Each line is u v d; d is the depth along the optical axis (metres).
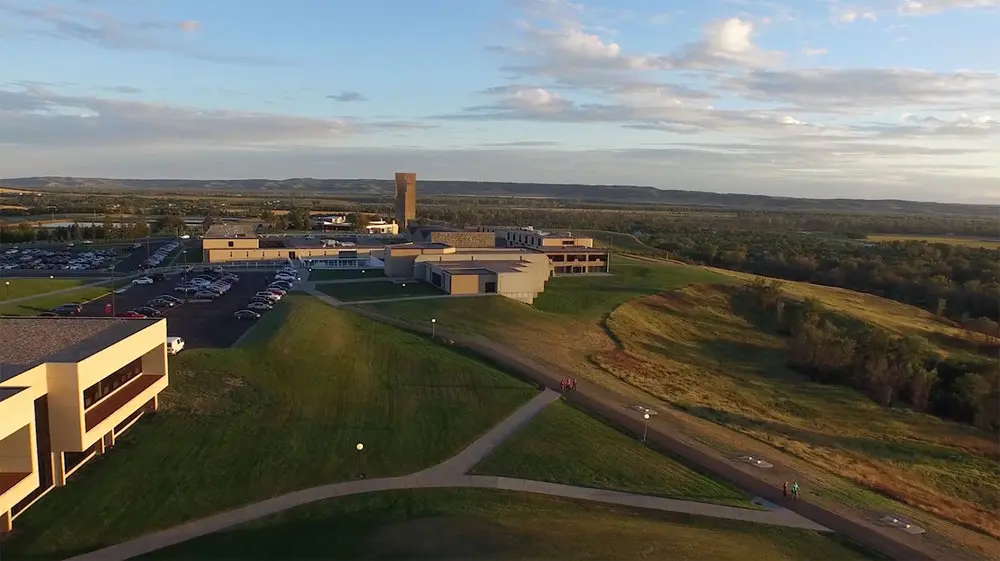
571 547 30.67
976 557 35.19
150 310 78.50
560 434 47.75
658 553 30.69
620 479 41.56
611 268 133.75
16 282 94.00
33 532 33.84
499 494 38.91
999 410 70.81
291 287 98.62
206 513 36.31
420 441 46.12
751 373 81.38
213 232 164.00
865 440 58.69
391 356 63.28
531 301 99.06
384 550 31.12
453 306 88.12
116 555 32.34
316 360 59.72
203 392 50.81
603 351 76.31
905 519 38.69
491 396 55.03
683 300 111.06
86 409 40.06
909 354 85.75
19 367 37.19
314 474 41.03
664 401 59.44
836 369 84.56
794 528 36.59
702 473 43.22
